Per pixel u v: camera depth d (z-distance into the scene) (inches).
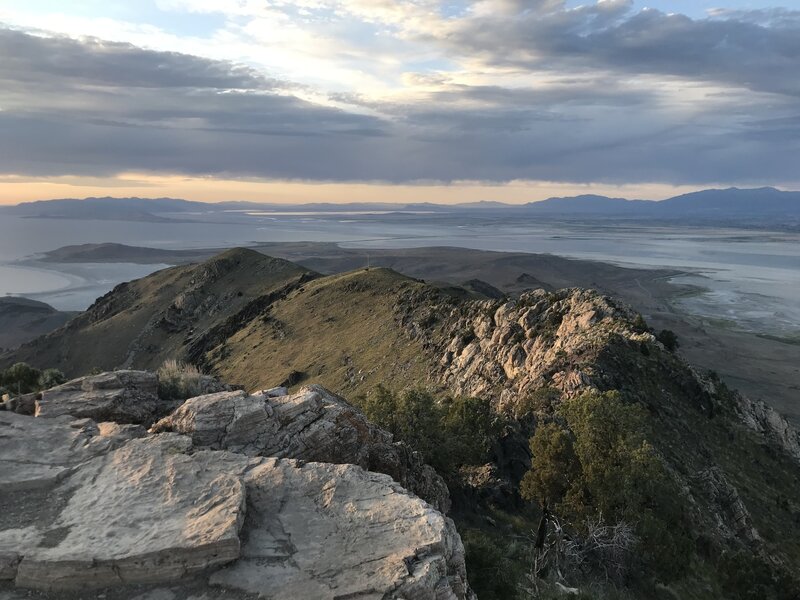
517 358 2950.3
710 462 1950.1
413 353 4180.6
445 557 533.0
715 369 5979.3
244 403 818.2
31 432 705.6
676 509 1283.2
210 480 602.9
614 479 1070.4
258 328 6250.0
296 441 792.9
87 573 469.1
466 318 4033.0
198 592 469.1
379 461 907.4
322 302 6141.7
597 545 1088.8
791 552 1667.1
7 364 7509.8
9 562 475.2
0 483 579.2
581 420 1180.5
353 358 4667.8
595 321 2748.5
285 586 473.7
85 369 6988.2
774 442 2480.3
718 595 1284.4
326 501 592.7
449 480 1378.0
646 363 2368.4
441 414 1692.9
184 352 6702.8
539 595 874.8
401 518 567.8
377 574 487.5
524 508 1540.4
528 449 1838.1
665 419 2080.5
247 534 537.3
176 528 513.0
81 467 625.6
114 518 530.6
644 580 1174.3
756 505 1868.8
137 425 766.5
